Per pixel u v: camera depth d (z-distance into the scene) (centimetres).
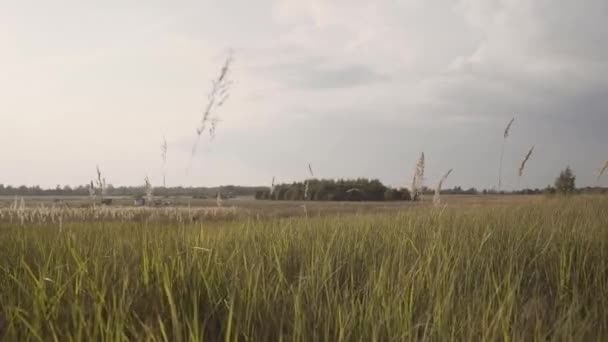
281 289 323
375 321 267
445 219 729
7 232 633
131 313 267
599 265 418
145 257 339
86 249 419
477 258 428
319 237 511
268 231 617
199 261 345
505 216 827
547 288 393
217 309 289
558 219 744
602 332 262
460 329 256
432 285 329
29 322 256
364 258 440
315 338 243
